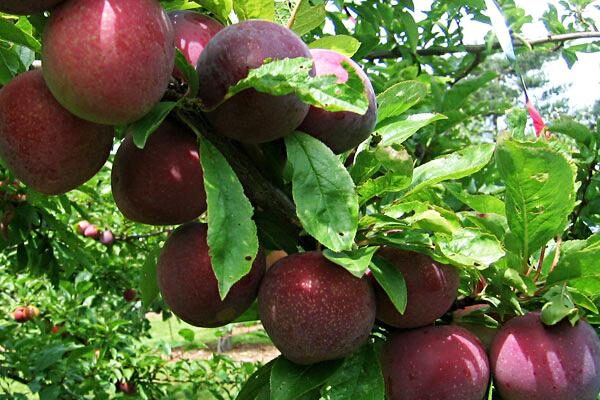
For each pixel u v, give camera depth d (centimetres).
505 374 41
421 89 45
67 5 32
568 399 40
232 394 148
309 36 78
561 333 41
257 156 40
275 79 33
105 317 140
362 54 89
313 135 39
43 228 92
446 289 41
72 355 99
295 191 36
